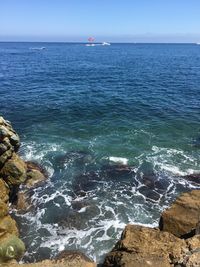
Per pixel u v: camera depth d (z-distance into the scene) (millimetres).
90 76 57125
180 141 25000
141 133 26484
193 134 26562
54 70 65750
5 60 87562
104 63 85188
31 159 21422
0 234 13484
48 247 14141
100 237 14664
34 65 75312
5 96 37875
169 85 48000
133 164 21141
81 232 14984
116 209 16562
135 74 60938
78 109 32938
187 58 108562
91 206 16734
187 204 12500
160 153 22766
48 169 20359
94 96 38906
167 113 32062
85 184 18812
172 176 19703
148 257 9430
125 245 10273
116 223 15555
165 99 37969
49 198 17391
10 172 16562
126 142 24594
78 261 11469
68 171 20188
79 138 25312
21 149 22812
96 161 21500
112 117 30578
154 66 77312
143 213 16328
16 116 30391
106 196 17672
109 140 24953
